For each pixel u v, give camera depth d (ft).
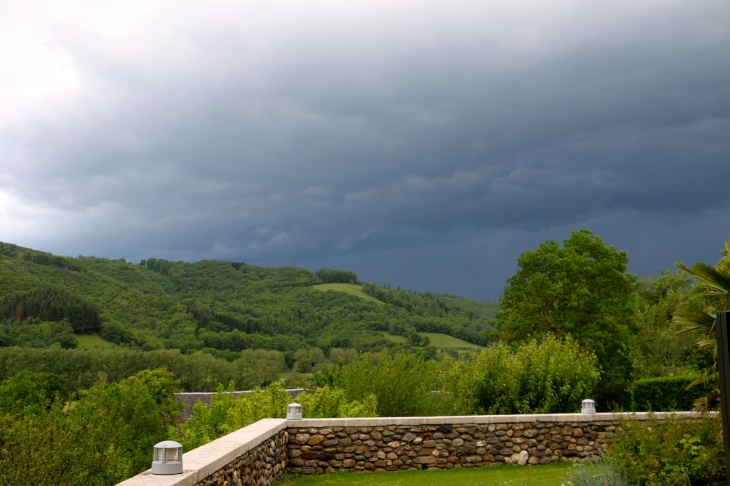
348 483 33.40
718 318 18.57
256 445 28.58
